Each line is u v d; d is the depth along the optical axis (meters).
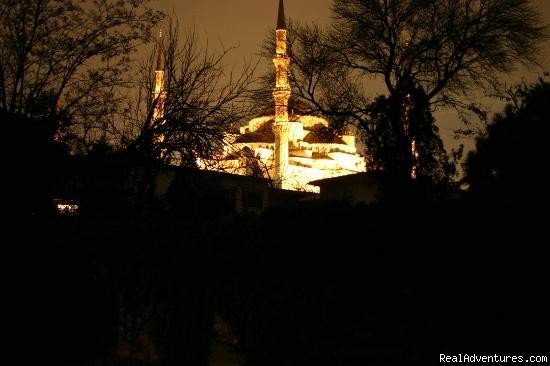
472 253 6.88
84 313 11.00
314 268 7.90
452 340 6.89
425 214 7.38
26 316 11.11
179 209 15.16
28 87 14.03
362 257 7.56
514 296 6.59
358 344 7.52
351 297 7.62
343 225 7.82
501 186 12.95
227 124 14.98
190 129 14.53
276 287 8.23
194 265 9.20
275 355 8.18
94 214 12.91
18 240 11.63
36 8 14.05
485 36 27.55
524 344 6.48
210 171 15.41
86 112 14.39
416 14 28.42
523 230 6.63
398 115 24.34
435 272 7.08
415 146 22.80
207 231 9.24
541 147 12.91
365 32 28.98
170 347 9.69
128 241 10.14
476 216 6.98
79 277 11.02
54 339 11.04
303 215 8.24
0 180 12.89
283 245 8.16
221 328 9.25
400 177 22.22
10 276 11.27
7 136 13.06
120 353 11.04
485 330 6.73
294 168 57.66
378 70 29.05
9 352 11.00
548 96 14.15
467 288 6.88
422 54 27.97
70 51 14.40
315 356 7.80
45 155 13.60
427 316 7.10
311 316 7.91
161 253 9.68
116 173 14.26
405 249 7.29
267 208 9.00
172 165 14.76
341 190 30.59
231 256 8.70
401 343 7.22
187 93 14.73
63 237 11.12
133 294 10.27
